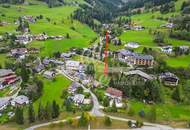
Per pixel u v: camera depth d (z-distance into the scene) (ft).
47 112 647.97
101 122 641.40
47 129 620.90
